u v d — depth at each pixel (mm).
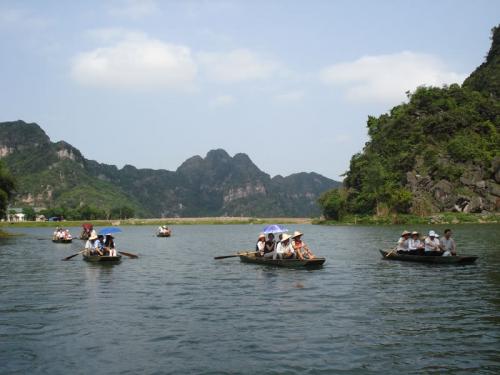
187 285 17875
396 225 91125
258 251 25609
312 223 126500
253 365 8648
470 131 110375
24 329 11250
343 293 15547
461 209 95875
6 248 41344
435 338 10141
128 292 16391
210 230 101438
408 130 115750
